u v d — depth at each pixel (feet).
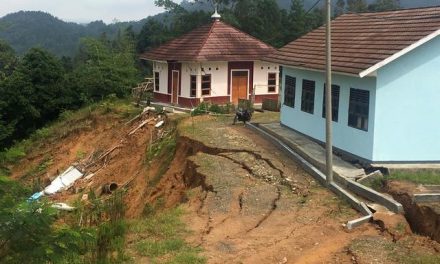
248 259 33.12
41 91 116.06
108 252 33.32
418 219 41.01
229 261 32.73
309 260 33.30
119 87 120.16
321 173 51.49
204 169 55.16
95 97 121.19
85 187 81.56
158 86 115.14
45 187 86.28
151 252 33.88
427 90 53.11
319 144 64.64
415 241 36.47
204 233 38.04
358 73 51.01
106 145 95.50
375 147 53.16
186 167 59.93
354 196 45.96
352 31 65.72
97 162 89.81
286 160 58.49
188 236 37.37
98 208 50.14
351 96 57.11
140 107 105.60
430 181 47.88
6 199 20.54
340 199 45.34
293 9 168.14
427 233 39.50
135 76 132.16
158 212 48.93
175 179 61.67
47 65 117.80
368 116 53.78
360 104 55.31
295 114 72.33
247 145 65.26
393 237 37.24
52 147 103.45
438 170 52.47
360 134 55.31
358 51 57.21
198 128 77.77
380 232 38.34
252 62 109.19
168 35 171.32
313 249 35.06
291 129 74.08
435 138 54.03
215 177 52.11
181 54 106.22
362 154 55.06
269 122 82.58
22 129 115.55
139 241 36.29
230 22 154.92
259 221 40.73
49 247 20.13
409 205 42.57
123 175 81.10
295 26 161.07
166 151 75.10
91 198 62.75
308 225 39.47
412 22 56.08
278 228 38.93
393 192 45.70
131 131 92.94
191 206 45.47
